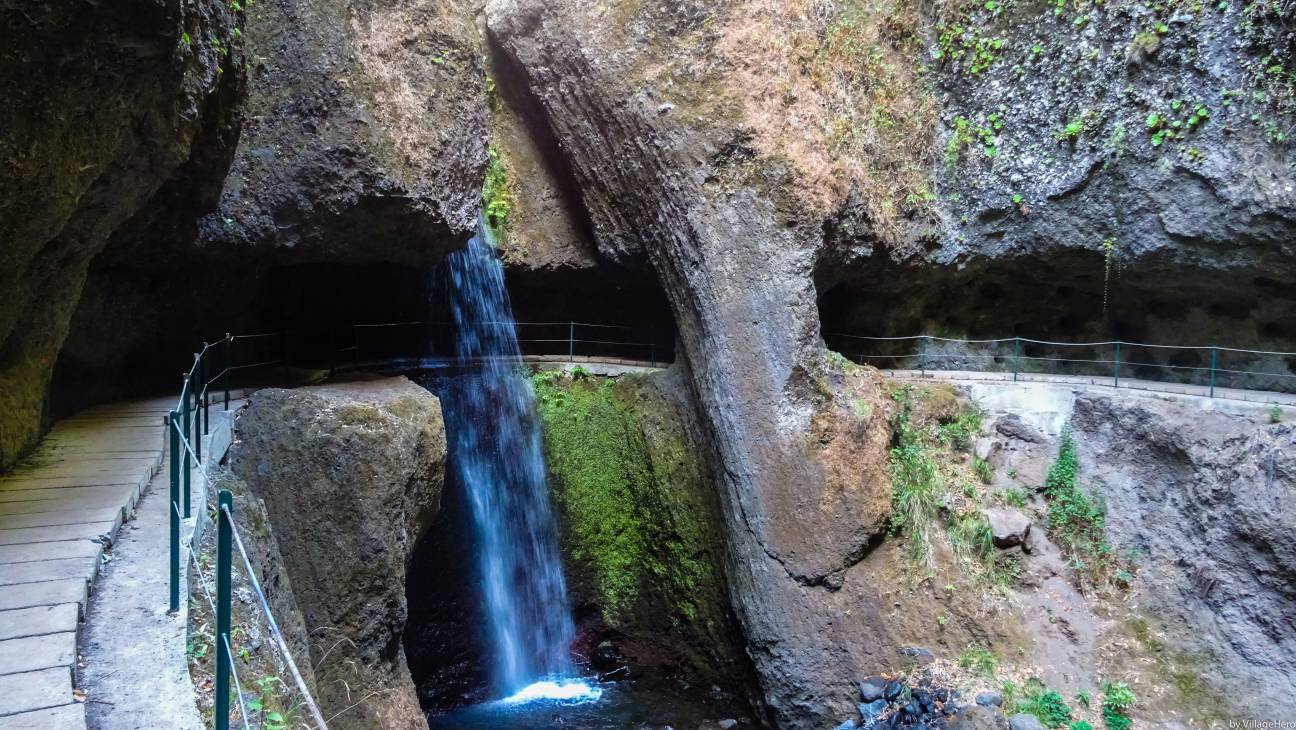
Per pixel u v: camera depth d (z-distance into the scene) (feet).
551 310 57.16
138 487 21.59
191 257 35.09
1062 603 38.09
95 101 17.75
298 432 28.86
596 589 47.50
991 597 37.45
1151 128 41.09
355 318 51.67
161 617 15.31
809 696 36.52
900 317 52.29
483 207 48.29
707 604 43.93
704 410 41.96
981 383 45.60
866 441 38.58
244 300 41.68
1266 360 44.24
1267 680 33.71
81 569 16.20
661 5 42.32
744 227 40.14
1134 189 42.37
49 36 15.61
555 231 51.01
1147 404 40.06
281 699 18.53
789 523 37.86
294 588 27.40
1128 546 39.50
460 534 45.80
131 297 35.76
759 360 39.34
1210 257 41.34
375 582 28.37
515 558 47.29
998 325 52.44
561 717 41.98
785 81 41.01
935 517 39.29
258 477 28.37
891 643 36.60
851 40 46.68
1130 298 47.55
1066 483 42.04
